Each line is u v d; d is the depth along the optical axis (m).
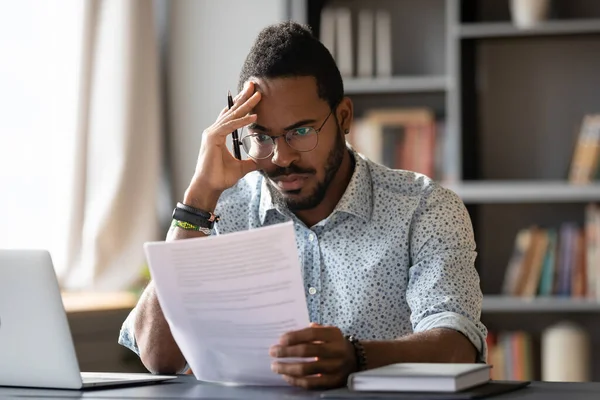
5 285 1.71
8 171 3.90
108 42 4.13
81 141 3.96
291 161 1.98
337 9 4.35
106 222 4.00
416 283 2.04
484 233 4.35
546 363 4.01
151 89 4.26
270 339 1.60
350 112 2.12
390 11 4.38
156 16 4.51
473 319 1.93
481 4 4.32
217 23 4.45
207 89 4.45
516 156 4.32
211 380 1.75
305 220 2.19
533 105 4.30
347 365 1.63
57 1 4.01
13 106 3.92
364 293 2.13
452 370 1.58
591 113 4.26
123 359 3.64
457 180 4.02
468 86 4.20
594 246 3.99
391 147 4.11
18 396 1.65
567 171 4.19
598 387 1.68
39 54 3.97
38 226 3.96
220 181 2.05
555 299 3.98
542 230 4.06
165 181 4.50
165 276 1.59
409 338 1.78
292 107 1.95
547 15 4.04
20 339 1.72
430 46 4.36
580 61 4.27
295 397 1.55
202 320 1.62
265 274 1.54
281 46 1.97
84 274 3.97
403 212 2.15
